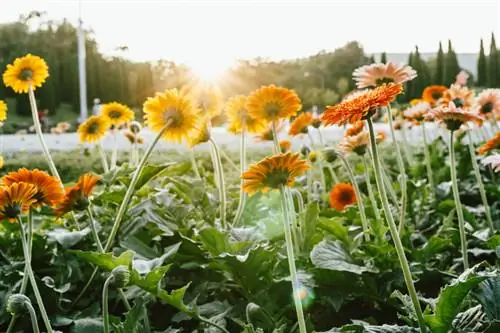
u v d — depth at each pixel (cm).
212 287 266
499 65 4038
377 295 249
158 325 253
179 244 249
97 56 5881
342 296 244
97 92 5688
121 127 676
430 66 4275
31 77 312
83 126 395
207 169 665
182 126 264
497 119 515
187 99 264
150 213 279
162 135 267
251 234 285
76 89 5406
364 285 248
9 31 6419
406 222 379
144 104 266
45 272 283
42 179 214
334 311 263
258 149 968
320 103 5112
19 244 306
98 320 228
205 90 337
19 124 3769
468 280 162
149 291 215
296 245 283
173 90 265
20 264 272
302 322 175
